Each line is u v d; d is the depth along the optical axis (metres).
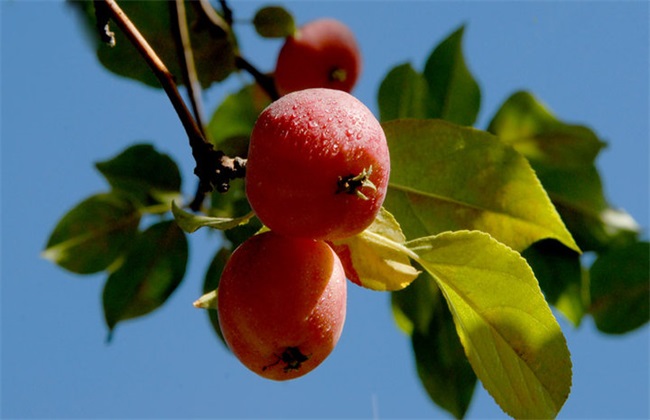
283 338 0.39
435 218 0.43
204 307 0.42
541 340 0.40
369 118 0.39
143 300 0.49
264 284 0.39
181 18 0.46
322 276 0.39
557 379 0.40
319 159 0.38
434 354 0.49
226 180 0.40
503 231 0.42
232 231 0.48
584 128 0.49
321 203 0.38
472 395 0.49
